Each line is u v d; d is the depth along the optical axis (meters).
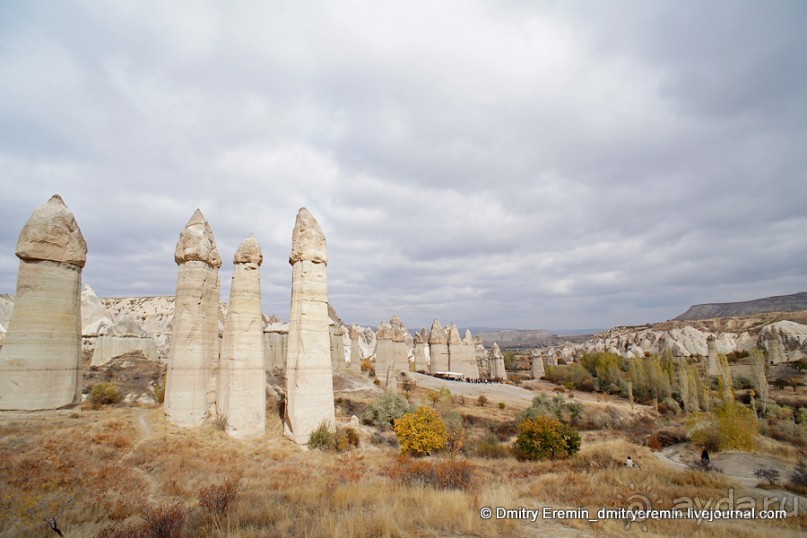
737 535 11.31
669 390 70.75
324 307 30.89
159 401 40.53
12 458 16.84
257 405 27.86
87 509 13.16
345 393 57.84
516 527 11.04
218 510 11.78
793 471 24.12
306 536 9.27
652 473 20.77
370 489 15.15
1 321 59.94
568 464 26.33
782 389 68.75
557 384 92.69
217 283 31.00
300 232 31.16
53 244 23.72
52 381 22.98
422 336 129.12
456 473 18.33
